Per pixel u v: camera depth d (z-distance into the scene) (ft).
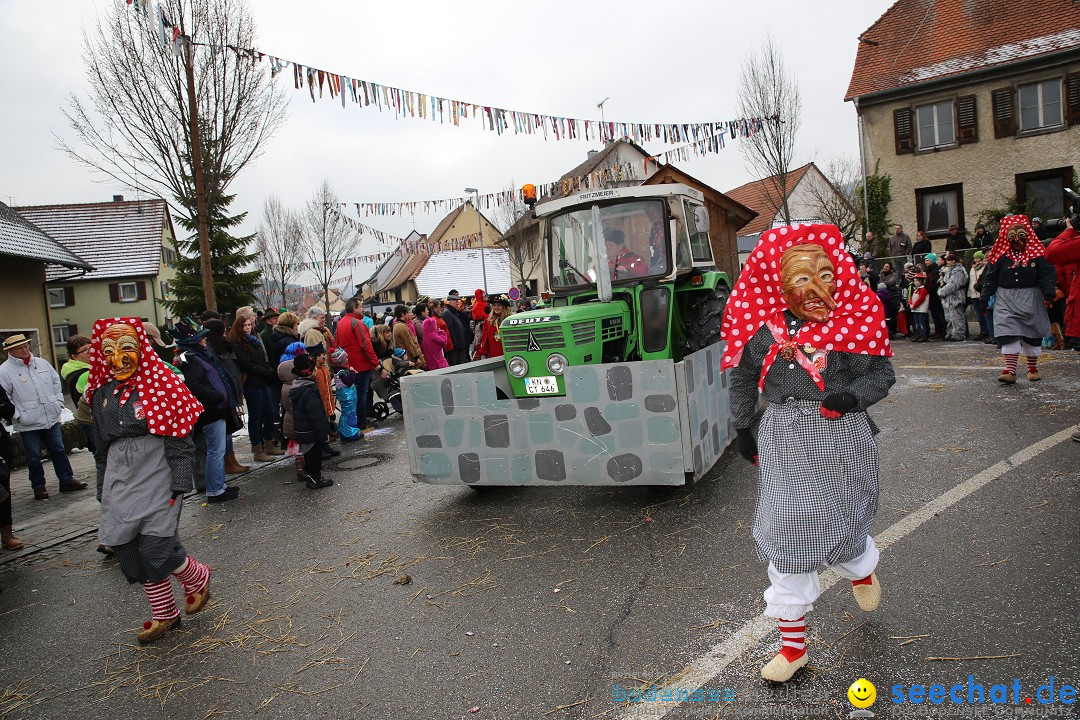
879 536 13.38
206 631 12.78
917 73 70.95
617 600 12.09
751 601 11.47
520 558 14.49
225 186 39.06
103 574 16.57
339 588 14.05
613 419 16.51
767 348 9.32
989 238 48.29
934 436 20.01
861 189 85.61
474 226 156.76
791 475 8.91
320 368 26.27
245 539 17.78
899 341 44.88
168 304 87.35
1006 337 25.84
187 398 13.05
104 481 12.84
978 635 9.73
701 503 16.51
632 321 21.24
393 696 9.97
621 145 88.33
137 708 10.46
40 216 112.27
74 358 24.75
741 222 74.43
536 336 18.24
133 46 36.04
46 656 12.57
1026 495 14.67
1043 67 64.23
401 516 18.28
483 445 17.74
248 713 9.98
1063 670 8.79
